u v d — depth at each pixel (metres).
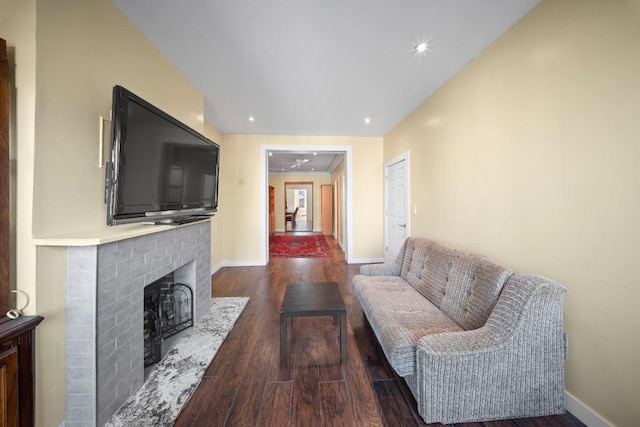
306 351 1.97
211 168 2.50
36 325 1.07
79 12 1.30
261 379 1.66
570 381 1.39
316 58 2.13
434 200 2.81
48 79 1.15
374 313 1.84
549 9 1.48
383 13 1.62
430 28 1.77
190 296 2.37
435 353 1.25
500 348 1.27
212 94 2.82
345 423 1.32
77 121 1.30
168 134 1.78
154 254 1.72
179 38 1.86
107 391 1.32
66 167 1.24
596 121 1.25
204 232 2.56
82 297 1.23
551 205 1.49
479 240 2.10
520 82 1.69
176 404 1.44
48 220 1.16
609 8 1.20
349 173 4.73
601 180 1.24
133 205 1.44
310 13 1.61
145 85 1.83
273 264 4.74
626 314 1.16
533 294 1.28
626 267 1.15
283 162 7.35
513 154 1.75
